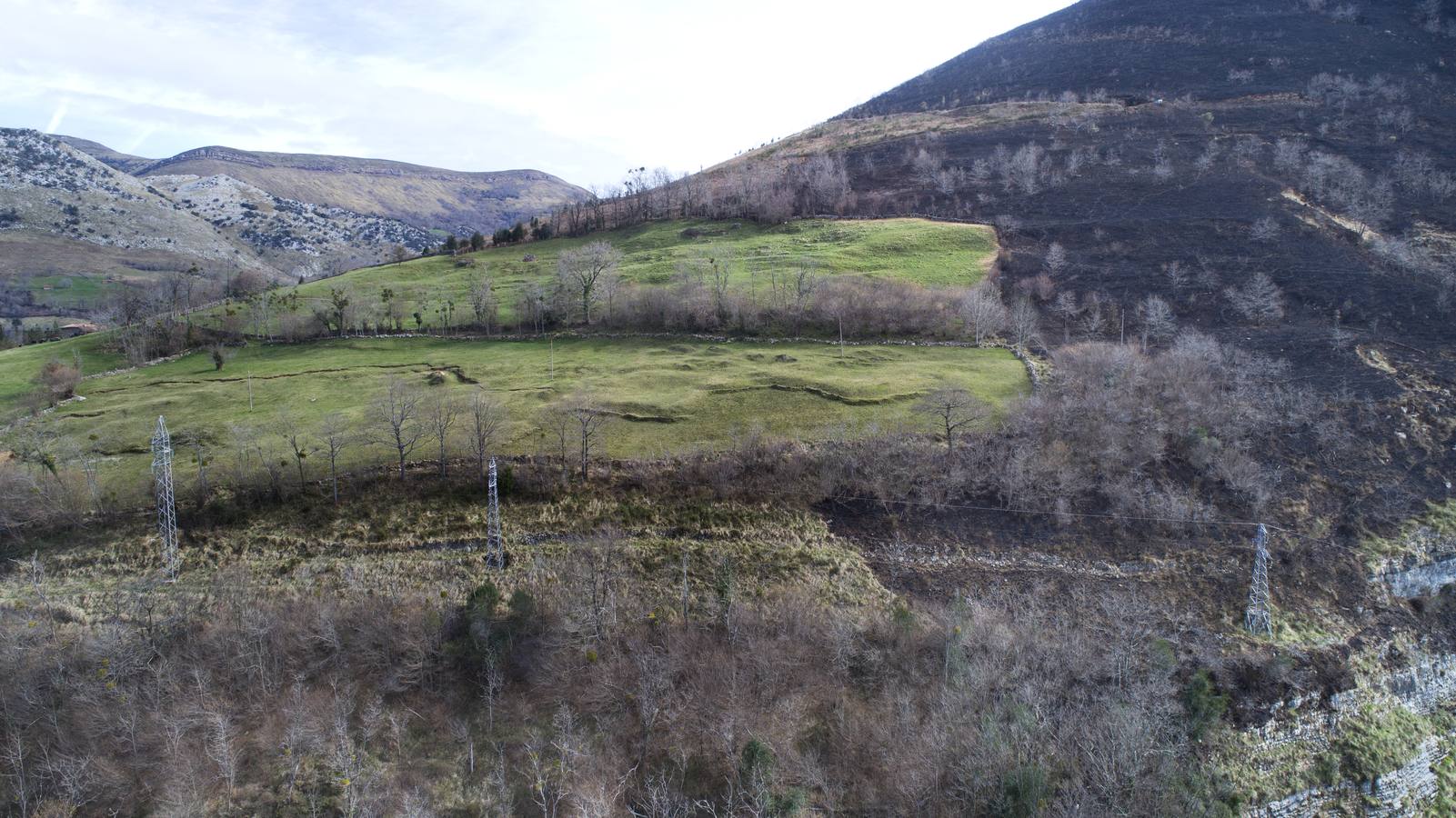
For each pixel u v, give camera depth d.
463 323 123.75
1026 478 77.62
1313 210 137.00
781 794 53.69
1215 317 113.31
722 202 178.50
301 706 58.50
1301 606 67.31
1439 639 66.88
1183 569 70.50
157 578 68.44
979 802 52.66
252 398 98.38
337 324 123.81
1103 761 53.22
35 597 66.31
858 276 125.81
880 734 57.50
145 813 53.09
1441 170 146.62
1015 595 68.44
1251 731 57.91
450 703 60.16
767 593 68.00
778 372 99.12
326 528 73.12
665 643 63.97
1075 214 149.62
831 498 77.62
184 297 147.50
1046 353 105.50
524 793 54.91
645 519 74.88
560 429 82.75
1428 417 87.25
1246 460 79.69
